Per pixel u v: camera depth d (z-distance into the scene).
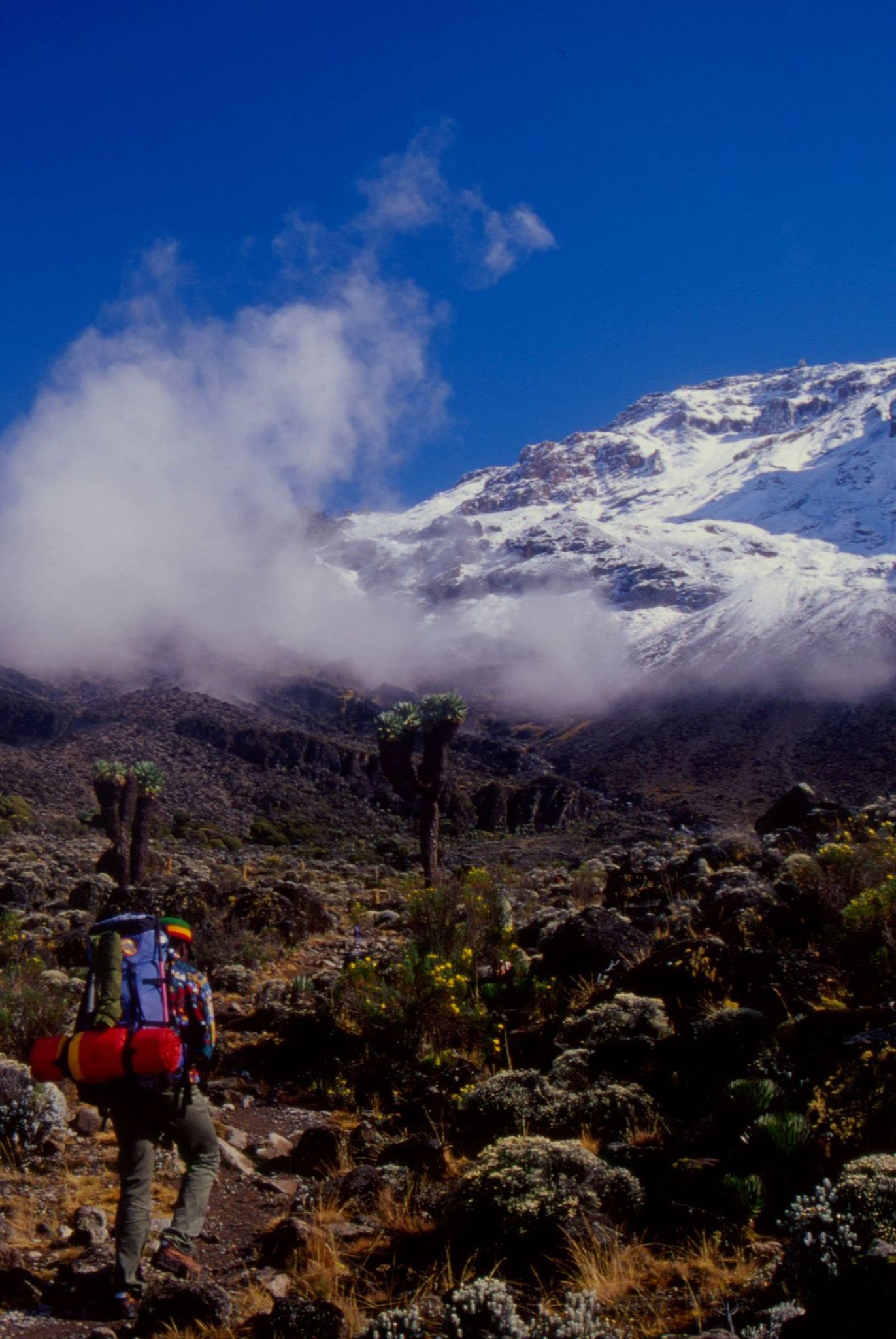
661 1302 4.23
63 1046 4.56
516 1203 4.80
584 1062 6.73
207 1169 4.88
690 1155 5.38
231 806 92.56
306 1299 4.25
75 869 31.98
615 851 35.72
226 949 13.86
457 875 20.11
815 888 7.99
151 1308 4.32
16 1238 5.14
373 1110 7.54
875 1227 4.08
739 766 161.75
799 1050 5.82
